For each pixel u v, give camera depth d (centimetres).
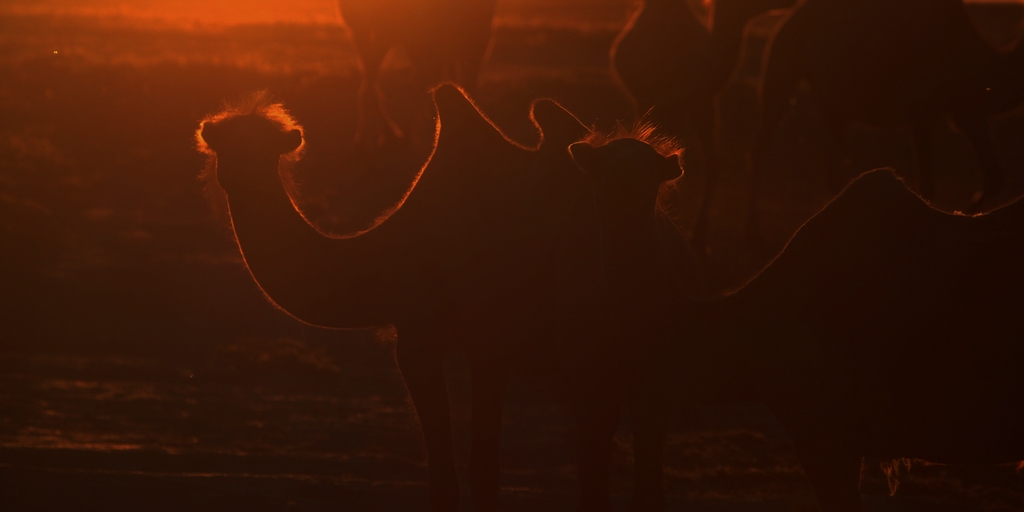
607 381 2031
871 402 1723
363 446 3741
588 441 2039
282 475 3008
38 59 11900
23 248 6462
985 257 1709
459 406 4091
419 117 8750
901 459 1917
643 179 1708
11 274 6106
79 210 7569
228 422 4050
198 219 7481
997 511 2886
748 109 9850
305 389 4656
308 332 5588
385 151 8188
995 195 5681
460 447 3628
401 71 11956
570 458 3659
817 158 8569
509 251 2145
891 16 5662
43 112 9819
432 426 2177
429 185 2239
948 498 3108
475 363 2208
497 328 2158
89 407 4206
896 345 1717
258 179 2030
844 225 1778
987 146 5675
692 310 1773
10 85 10719
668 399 1998
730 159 8475
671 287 1770
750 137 9119
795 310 1762
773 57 6119
